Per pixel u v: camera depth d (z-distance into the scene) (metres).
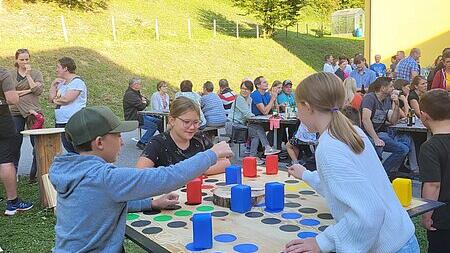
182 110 3.06
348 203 1.57
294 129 7.61
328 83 1.75
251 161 2.97
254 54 19.72
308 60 20.66
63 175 1.93
